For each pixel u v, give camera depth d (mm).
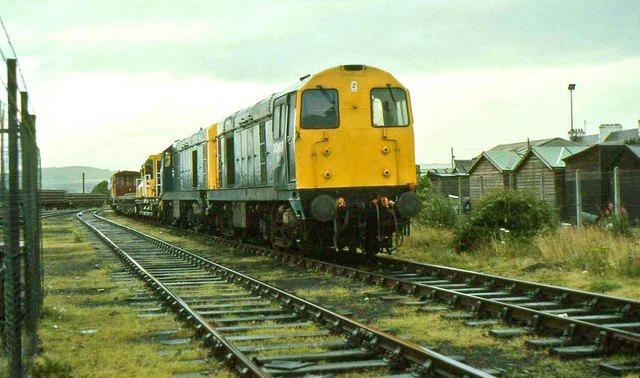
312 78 16469
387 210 16438
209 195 27047
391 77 17031
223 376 7301
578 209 19953
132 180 74438
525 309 9391
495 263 16250
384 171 16688
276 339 8891
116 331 9891
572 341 8258
